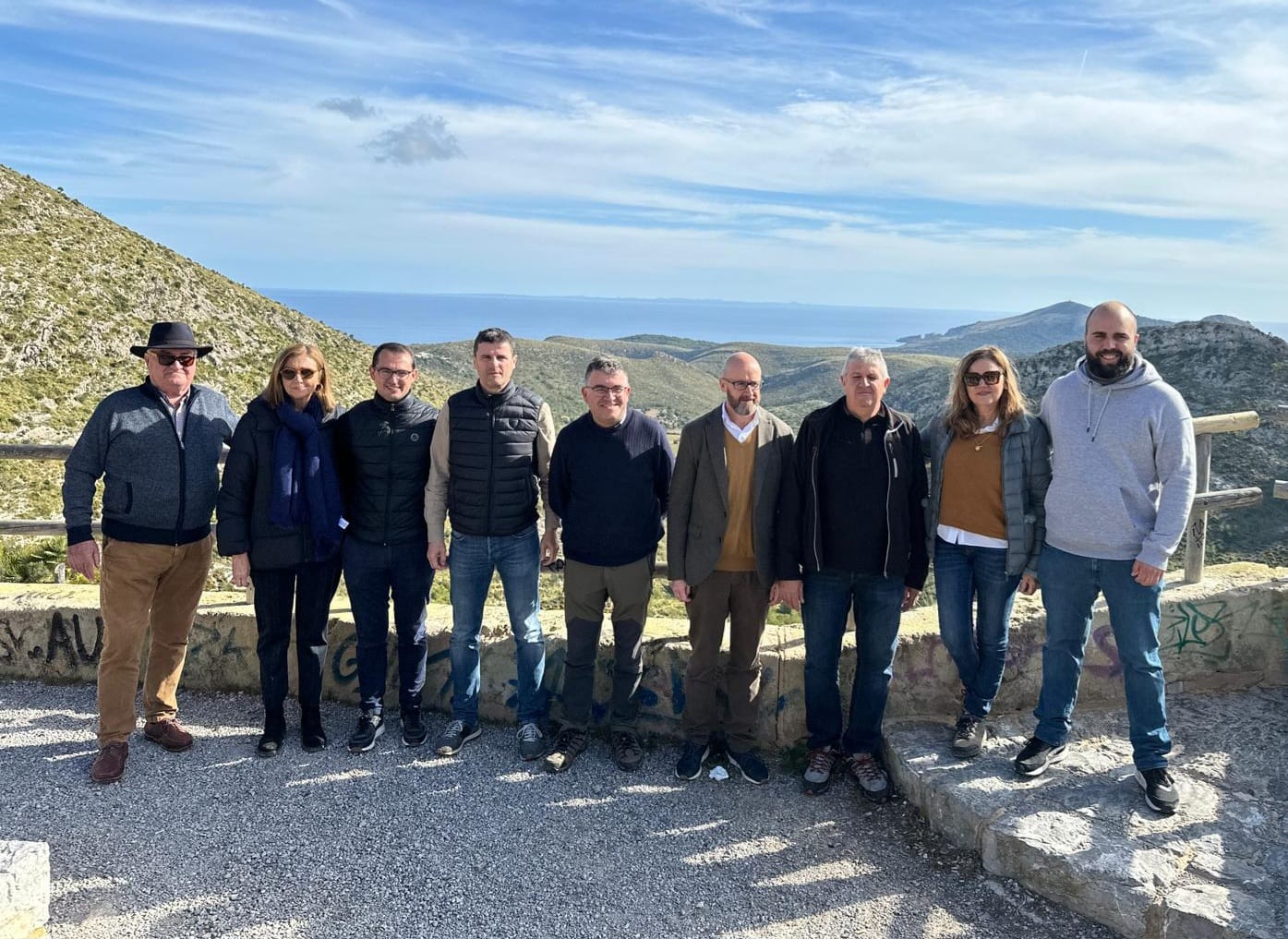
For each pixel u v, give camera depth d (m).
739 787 3.79
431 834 3.37
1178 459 3.16
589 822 3.49
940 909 2.99
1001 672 3.65
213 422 3.92
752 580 3.72
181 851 3.22
